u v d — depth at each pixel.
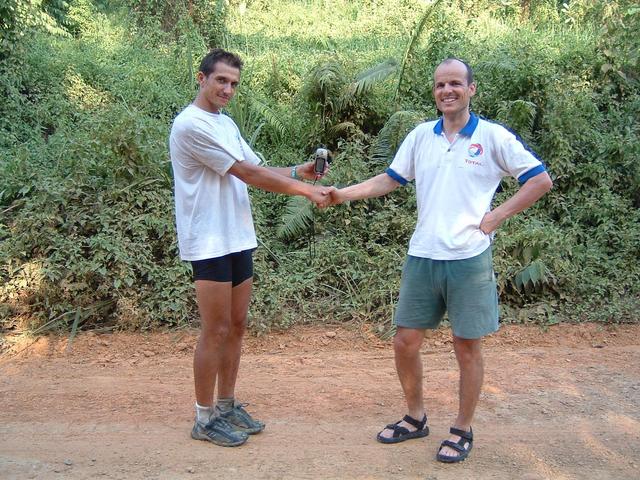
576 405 4.27
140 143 6.33
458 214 3.42
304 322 5.82
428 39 9.35
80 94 8.98
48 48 10.27
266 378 4.78
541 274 5.84
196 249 3.53
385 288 5.97
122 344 5.46
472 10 11.87
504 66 8.05
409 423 3.79
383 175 3.77
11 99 8.49
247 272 3.76
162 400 4.39
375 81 8.02
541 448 3.67
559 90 7.92
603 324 5.77
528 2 12.19
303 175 4.05
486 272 3.44
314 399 4.40
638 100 8.21
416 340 3.61
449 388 4.54
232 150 3.47
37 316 5.72
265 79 9.43
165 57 10.59
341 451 3.65
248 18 12.76
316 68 8.25
